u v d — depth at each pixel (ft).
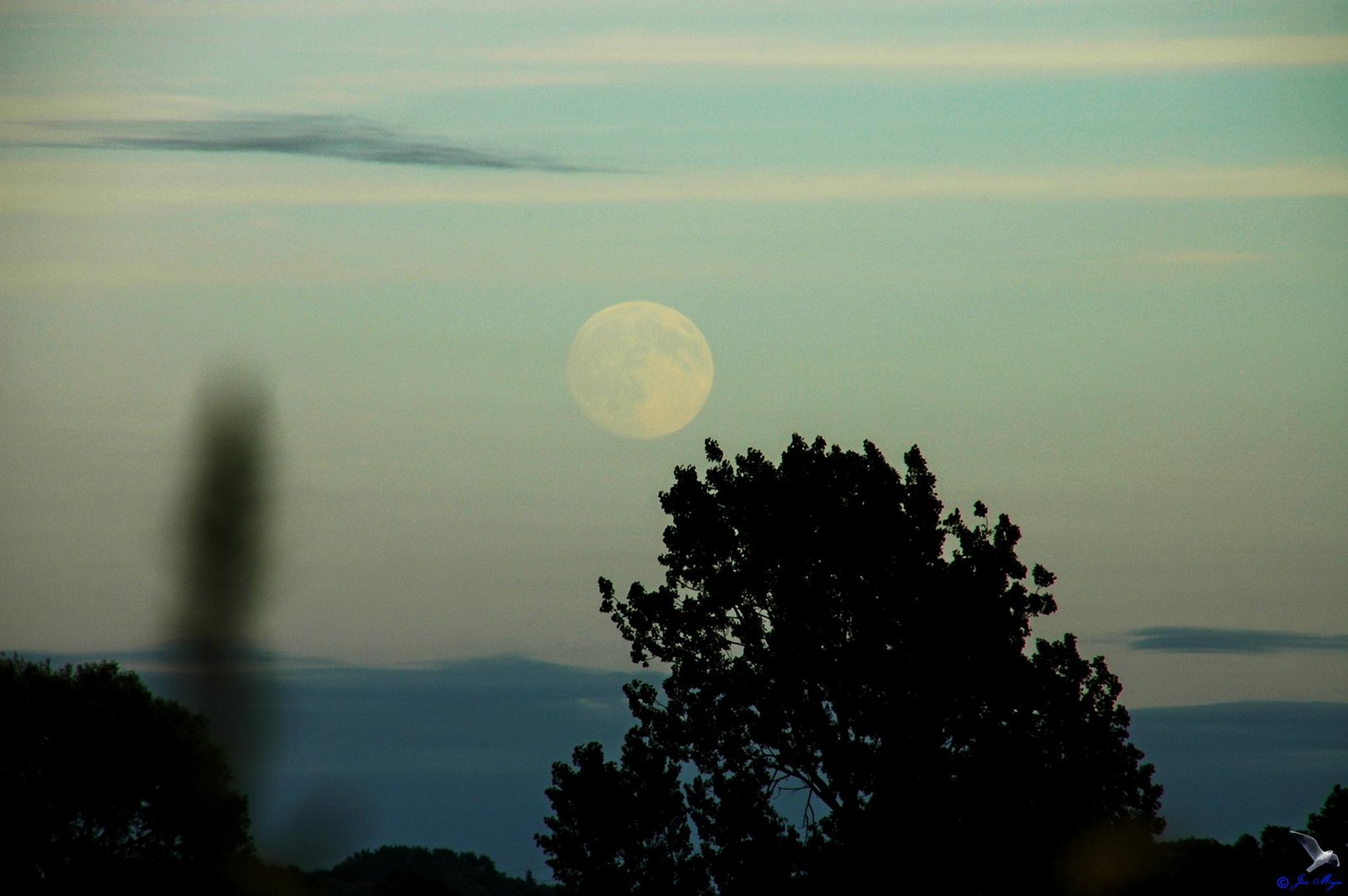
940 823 535.60
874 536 574.97
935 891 533.14
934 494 596.29
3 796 614.34
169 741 616.39
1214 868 617.21
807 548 575.38
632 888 614.34
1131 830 548.31
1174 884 614.34
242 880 627.46
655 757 620.49
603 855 623.36
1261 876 600.80
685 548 599.57
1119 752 563.48
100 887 612.70
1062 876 538.06
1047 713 562.66
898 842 534.78
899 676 554.05
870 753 546.67
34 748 626.64
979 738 556.51
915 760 550.77
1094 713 566.77
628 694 612.29
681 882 602.44
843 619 575.79
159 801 625.41
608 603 615.16
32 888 613.52
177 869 617.62
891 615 565.94
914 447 605.31
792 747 574.15
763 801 568.00
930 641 554.46
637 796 620.49
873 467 594.24
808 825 561.02
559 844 631.15
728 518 595.47
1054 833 542.16
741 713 570.87
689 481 604.08
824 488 581.53
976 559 582.35
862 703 552.82
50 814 622.54
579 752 640.58
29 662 647.15
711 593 588.09
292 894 643.45
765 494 583.58
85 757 618.85
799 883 550.36
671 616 596.29
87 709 627.46
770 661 562.66
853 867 536.01
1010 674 556.10
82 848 627.05
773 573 581.53
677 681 597.11
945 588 564.30
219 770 617.62
